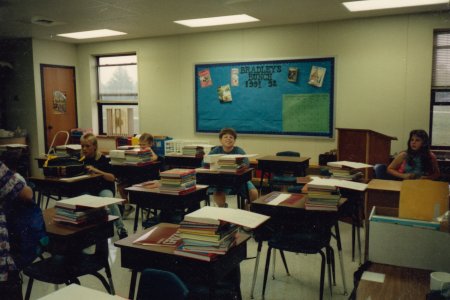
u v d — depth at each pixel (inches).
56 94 307.9
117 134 307.4
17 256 82.2
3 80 301.6
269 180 194.4
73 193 153.4
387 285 67.3
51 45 302.4
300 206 112.9
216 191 178.4
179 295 63.4
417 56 216.7
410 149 172.6
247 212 84.0
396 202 132.0
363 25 226.5
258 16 223.6
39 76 295.3
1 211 76.0
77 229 93.7
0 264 74.0
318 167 232.8
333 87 236.5
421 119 219.1
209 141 278.2
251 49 258.1
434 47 215.3
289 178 189.3
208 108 275.3
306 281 127.8
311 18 228.7
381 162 195.2
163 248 81.8
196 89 277.6
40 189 157.9
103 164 170.9
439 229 72.0
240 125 265.9
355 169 150.5
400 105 222.7
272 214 115.5
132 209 202.7
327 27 235.6
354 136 185.9
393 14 218.5
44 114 299.7
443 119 219.1
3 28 254.1
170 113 290.4
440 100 218.2
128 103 313.0
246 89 261.4
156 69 291.9
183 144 273.1
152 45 291.0
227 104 268.5
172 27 254.5
